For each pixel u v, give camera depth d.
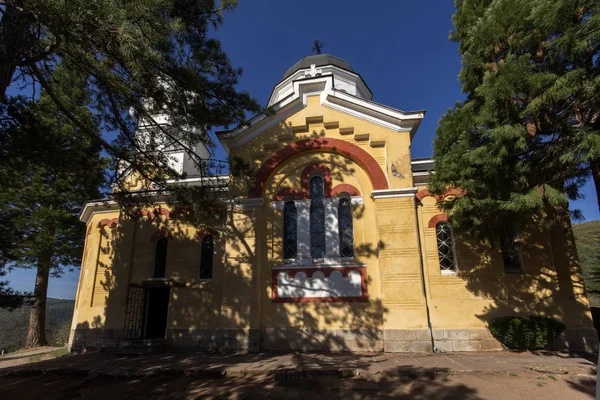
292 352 11.70
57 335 29.88
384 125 13.48
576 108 7.98
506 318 11.80
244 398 7.74
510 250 13.07
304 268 12.68
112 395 8.42
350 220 13.20
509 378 8.41
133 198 11.23
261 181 13.60
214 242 14.45
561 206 9.67
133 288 14.92
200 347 13.33
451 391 7.72
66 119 13.67
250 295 12.38
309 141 13.77
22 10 7.38
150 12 7.01
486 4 10.74
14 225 12.12
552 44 7.91
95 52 7.87
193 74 8.92
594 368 8.77
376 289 12.14
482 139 9.99
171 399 7.93
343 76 20.56
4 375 10.20
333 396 7.73
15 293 10.66
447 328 12.28
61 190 19.89
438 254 13.06
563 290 12.40
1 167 9.75
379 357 10.62
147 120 10.13
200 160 11.31
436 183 11.32
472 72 10.16
